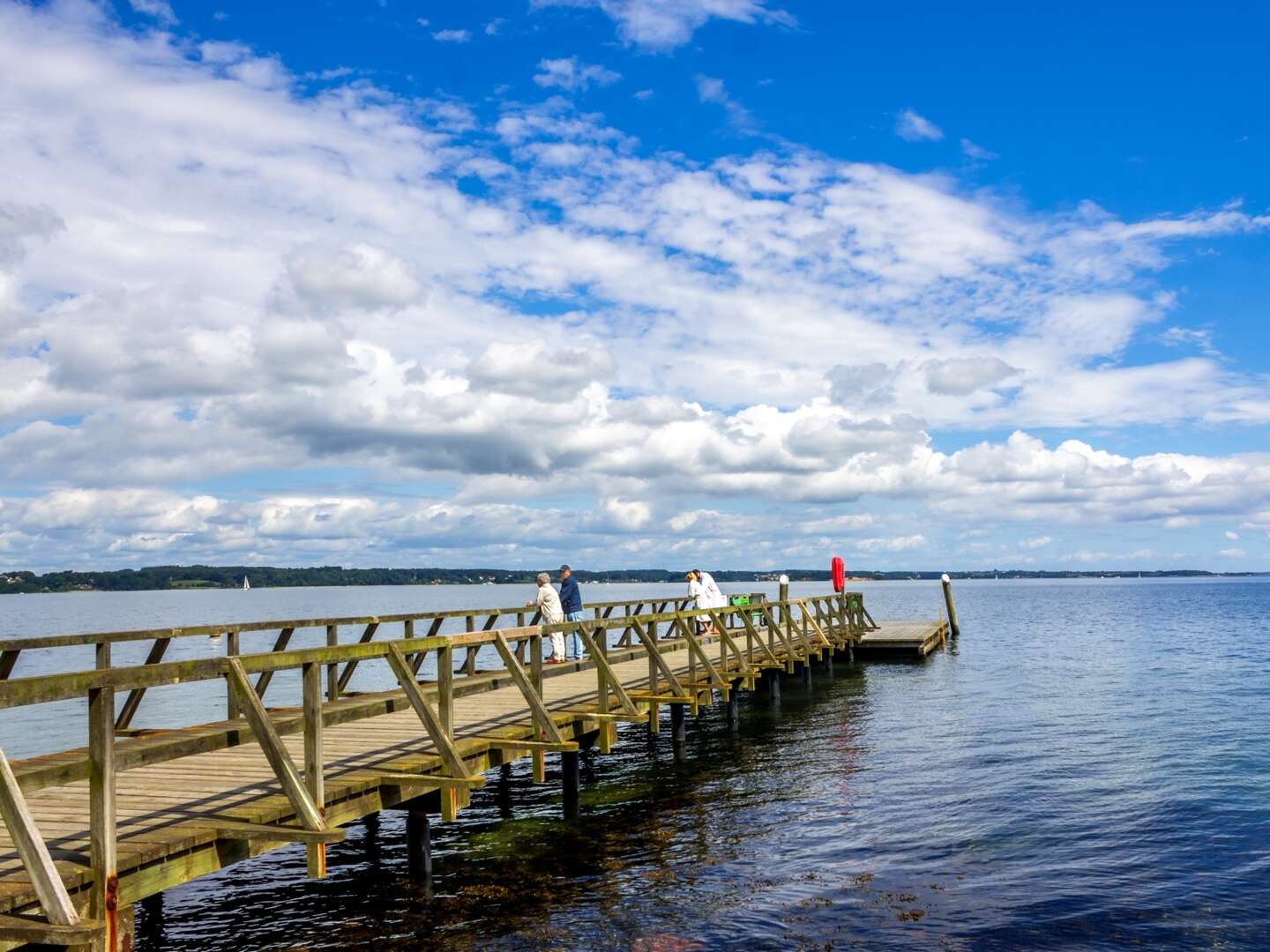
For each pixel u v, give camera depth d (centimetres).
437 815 1320
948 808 1295
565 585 1947
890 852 1105
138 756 645
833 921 889
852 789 1416
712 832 1194
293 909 955
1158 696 2438
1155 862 1059
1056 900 941
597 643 1431
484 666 3212
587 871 1048
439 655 985
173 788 844
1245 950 817
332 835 692
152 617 7962
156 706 2566
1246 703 2300
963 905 929
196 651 4825
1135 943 835
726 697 1795
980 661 3369
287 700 2634
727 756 1692
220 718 2312
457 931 880
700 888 984
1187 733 1870
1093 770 1526
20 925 533
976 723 2016
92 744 595
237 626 1218
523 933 870
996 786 1419
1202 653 3747
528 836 1195
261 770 927
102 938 555
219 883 1040
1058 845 1125
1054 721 2036
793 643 2653
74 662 4322
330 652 809
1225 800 1321
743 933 861
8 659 962
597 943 841
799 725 2027
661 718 2144
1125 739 1816
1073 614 7844
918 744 1775
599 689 1329
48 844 664
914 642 3291
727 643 1933
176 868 670
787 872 1034
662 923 888
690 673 1697
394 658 897
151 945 873
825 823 1227
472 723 1220
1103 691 2544
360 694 1428
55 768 570
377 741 1084
